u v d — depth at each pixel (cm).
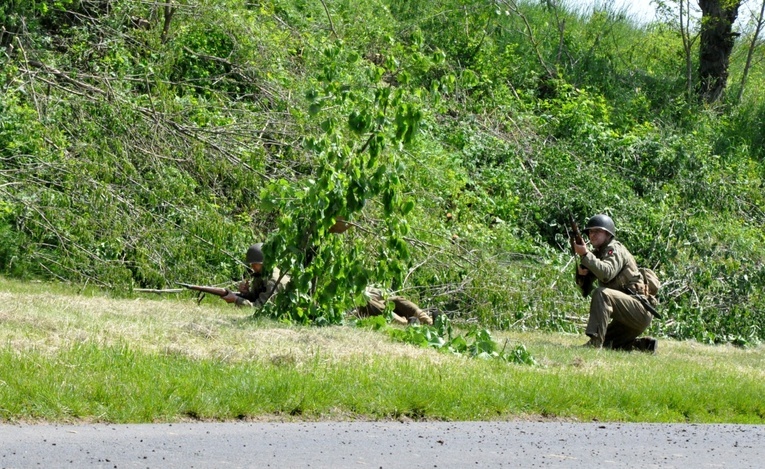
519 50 3775
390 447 849
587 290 1769
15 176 2153
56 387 888
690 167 3222
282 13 3102
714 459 893
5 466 692
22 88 2306
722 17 4103
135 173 2183
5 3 2464
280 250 1526
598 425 1042
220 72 2761
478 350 1427
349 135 2202
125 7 2672
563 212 2877
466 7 3547
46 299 1524
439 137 3023
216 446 802
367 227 2056
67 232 2062
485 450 866
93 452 750
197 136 2330
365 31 3222
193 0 2723
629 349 1781
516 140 3175
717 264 2606
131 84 2516
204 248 2147
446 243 2312
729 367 1585
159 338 1220
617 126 3606
